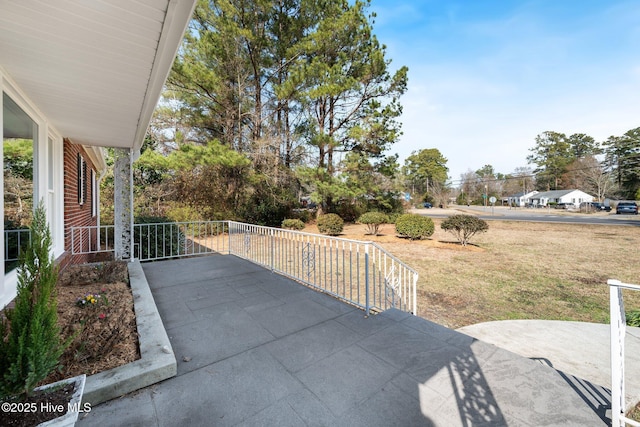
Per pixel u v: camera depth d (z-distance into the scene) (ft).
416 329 8.98
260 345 7.88
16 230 9.86
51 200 13.32
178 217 37.01
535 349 9.96
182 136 34.55
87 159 23.61
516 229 48.55
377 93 45.93
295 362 7.06
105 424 4.94
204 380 6.27
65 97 9.61
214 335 8.44
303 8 42.42
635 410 6.30
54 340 4.87
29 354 4.24
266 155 41.27
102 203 41.42
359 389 6.06
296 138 46.78
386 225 49.73
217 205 44.14
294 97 40.68
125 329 8.02
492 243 34.12
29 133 10.64
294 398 5.74
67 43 6.40
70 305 9.62
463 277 20.06
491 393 6.01
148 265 17.42
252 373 6.57
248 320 9.52
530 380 6.48
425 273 21.06
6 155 9.51
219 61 38.09
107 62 7.29
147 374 5.98
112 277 13.16
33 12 5.26
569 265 23.47
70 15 5.38
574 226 51.85
